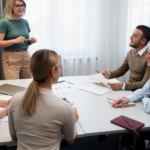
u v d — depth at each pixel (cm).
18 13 220
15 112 85
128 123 111
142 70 203
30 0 289
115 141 199
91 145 192
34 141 83
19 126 85
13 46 228
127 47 348
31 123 82
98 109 133
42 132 82
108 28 328
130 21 335
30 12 294
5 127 108
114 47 339
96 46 337
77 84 191
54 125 83
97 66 351
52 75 84
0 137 99
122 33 338
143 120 118
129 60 222
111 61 350
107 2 318
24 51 239
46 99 83
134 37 200
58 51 321
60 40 316
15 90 164
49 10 299
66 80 206
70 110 85
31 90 82
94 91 170
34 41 242
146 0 334
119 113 127
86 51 331
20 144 87
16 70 236
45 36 308
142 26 199
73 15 308
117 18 327
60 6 302
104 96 159
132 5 329
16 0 215
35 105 81
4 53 232
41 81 84
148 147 134
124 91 173
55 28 307
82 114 125
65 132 89
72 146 191
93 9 318
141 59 202
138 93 150
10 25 222
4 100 132
